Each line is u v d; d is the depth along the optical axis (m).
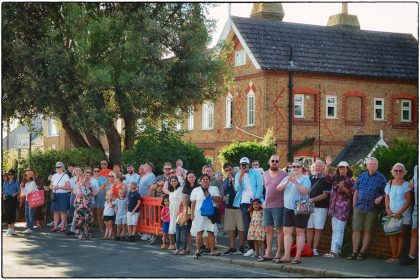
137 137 28.41
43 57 28.66
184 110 32.56
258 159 30.80
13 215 23.77
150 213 20.73
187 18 31.23
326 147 39.84
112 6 30.09
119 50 28.67
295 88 39.09
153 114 31.89
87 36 28.42
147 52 29.45
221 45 33.25
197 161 27.12
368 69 41.41
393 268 13.98
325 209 16.25
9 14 29.06
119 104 30.02
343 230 15.93
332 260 15.35
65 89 29.12
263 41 39.84
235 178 17.39
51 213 27.95
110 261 16.34
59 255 17.53
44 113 31.45
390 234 14.63
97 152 29.23
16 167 31.17
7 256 17.31
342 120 40.41
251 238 16.38
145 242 20.91
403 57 43.25
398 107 42.34
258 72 38.84
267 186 15.60
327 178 16.20
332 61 40.66
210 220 17.02
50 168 28.31
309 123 39.34
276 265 14.84
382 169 16.20
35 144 58.69
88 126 28.94
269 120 38.31
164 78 30.36
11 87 29.34
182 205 17.72
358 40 42.88
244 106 40.12
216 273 14.34
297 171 15.16
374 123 41.44
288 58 39.44
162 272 14.52
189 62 31.02
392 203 14.60
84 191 22.23
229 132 41.62
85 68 28.50
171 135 27.75
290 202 15.05
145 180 21.31
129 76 28.70
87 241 21.20
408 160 15.88
